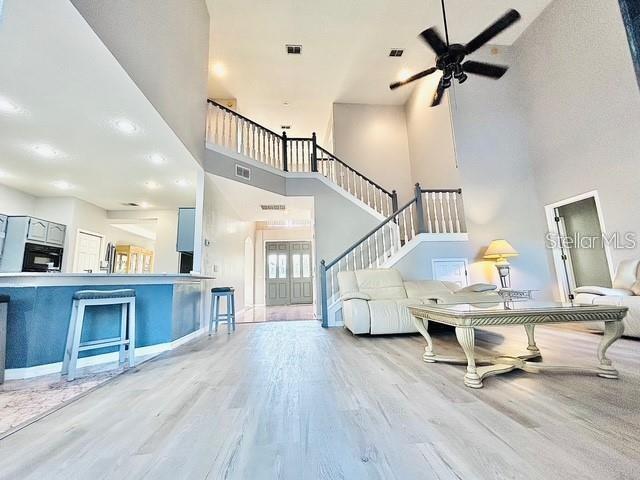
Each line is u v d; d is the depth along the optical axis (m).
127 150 3.64
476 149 5.26
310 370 2.43
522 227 5.11
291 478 1.08
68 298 2.69
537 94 5.12
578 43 4.41
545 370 2.22
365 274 4.46
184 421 1.55
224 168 4.72
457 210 5.16
